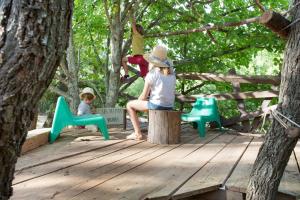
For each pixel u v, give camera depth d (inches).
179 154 171.9
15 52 46.1
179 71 354.9
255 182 103.9
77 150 176.1
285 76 101.9
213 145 200.4
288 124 99.0
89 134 226.5
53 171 135.2
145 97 207.3
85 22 354.6
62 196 106.1
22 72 46.8
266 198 102.3
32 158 155.4
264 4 332.2
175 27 357.7
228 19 303.6
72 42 309.0
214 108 251.9
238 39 317.1
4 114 47.3
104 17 360.8
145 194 108.3
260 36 317.7
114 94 307.3
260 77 265.7
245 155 171.2
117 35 303.6
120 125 273.9
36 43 46.8
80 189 113.3
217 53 342.6
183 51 368.2
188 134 247.0
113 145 193.8
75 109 305.3
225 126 278.2
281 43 308.5
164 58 205.3
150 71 205.5
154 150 181.8
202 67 355.3
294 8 103.3
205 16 290.4
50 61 49.4
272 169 101.4
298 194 112.0
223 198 118.0
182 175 131.3
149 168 142.3
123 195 107.4
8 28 46.2
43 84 50.4
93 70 412.5
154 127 202.2
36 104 51.4
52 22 47.9
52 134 195.9
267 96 260.1
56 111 197.3
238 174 132.3
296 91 99.2
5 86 46.5
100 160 155.9
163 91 202.2
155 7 344.5
